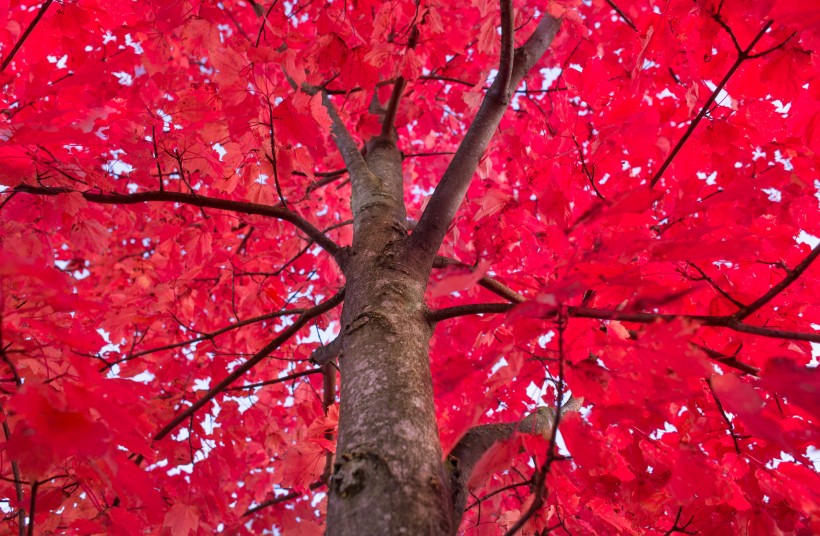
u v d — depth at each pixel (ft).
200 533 10.19
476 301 9.91
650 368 4.69
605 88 7.84
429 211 7.20
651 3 10.30
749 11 6.81
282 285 13.41
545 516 7.46
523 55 9.39
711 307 7.17
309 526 7.82
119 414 3.77
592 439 5.22
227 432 10.65
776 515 7.09
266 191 9.70
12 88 6.47
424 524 4.00
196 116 7.69
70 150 6.57
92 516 8.84
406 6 9.42
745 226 6.42
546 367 6.66
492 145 10.88
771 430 3.91
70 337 3.80
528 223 7.99
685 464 5.52
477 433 5.98
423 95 13.91
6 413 6.55
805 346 7.20
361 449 4.50
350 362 5.63
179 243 13.03
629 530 7.49
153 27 9.19
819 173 7.10
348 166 9.89
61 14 7.75
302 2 11.81
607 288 5.26
